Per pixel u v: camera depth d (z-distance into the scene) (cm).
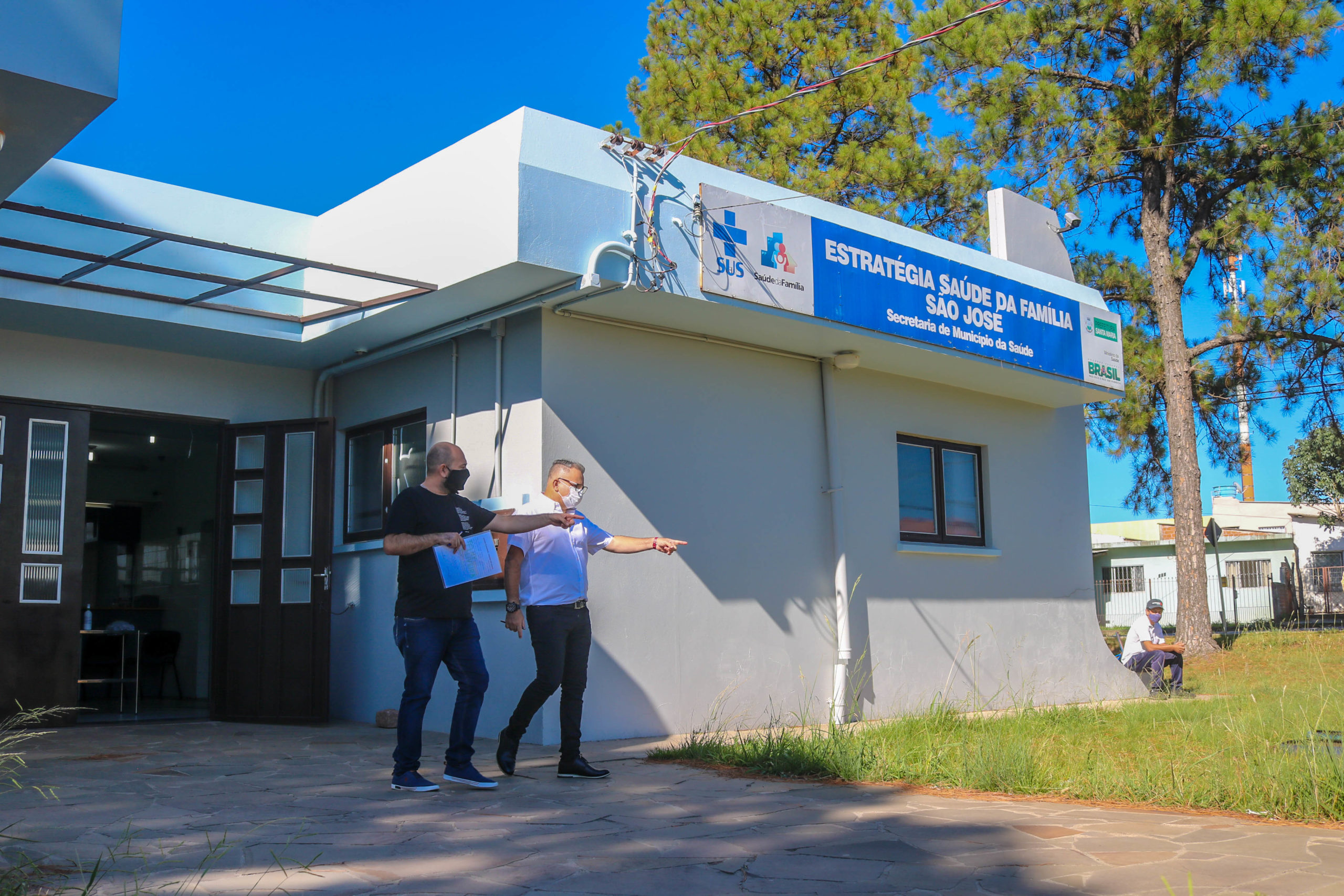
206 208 854
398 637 543
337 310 839
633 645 785
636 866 370
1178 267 1767
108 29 492
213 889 332
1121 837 414
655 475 818
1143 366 1800
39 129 510
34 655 826
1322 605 3366
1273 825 441
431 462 556
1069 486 1200
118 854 377
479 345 825
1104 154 1655
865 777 570
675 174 771
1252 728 706
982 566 1079
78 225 794
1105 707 938
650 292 738
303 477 920
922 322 923
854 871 362
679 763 641
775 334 866
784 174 1852
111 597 1461
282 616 898
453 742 545
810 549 923
